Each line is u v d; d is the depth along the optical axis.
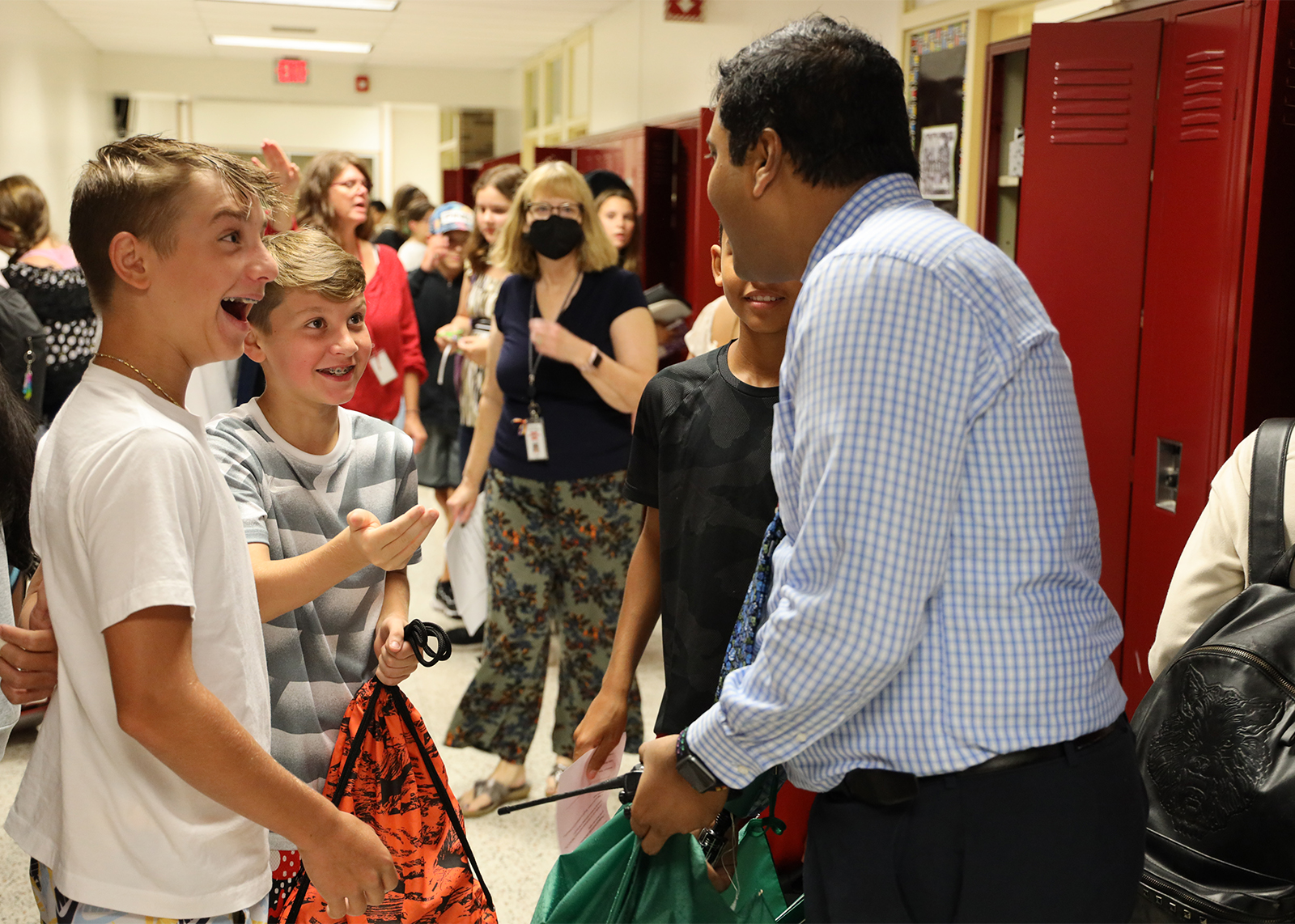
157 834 1.11
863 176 1.12
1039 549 1.02
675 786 1.17
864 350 0.97
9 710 1.57
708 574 1.56
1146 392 2.55
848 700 0.98
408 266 6.79
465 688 3.67
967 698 1.01
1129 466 2.61
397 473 1.69
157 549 1.03
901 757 1.03
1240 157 2.25
